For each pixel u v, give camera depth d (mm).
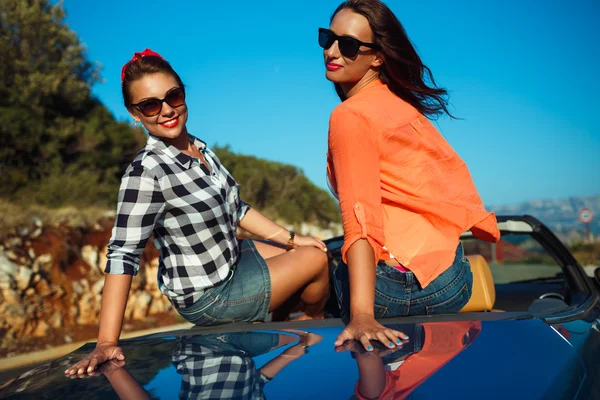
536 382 1139
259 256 2281
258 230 2475
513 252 4008
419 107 2102
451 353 1254
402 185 1856
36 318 10859
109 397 1106
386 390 1042
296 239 2473
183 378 1176
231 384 1109
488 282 2273
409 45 2025
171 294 2113
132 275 1854
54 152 15305
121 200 1885
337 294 1998
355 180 1743
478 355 1244
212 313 2113
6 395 1227
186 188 1978
